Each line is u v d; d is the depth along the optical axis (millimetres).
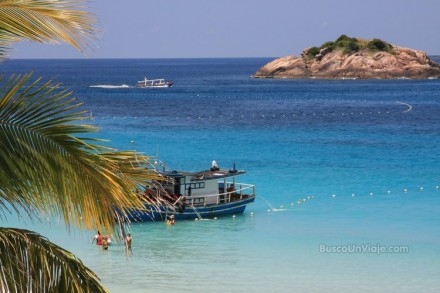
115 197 11688
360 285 43281
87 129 11695
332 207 68812
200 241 54781
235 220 63562
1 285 10852
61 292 11305
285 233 58031
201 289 42250
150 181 12516
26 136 11312
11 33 10812
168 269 46312
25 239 11383
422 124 160625
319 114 188375
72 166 11508
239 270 46406
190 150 111500
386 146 118750
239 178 86125
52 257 11469
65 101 11695
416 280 44438
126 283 43125
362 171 91188
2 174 11156
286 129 147250
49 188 11438
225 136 131875
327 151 111250
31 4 10742
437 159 102812
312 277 44969
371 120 171000
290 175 87875
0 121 11289
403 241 54719
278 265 47906
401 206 69000
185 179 64500
